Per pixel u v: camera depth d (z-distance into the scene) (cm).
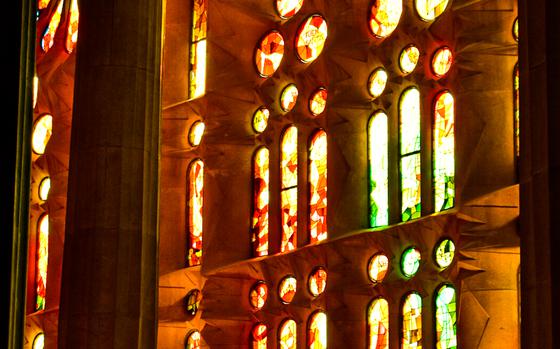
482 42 2325
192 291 3011
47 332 3288
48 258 3372
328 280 2608
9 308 1762
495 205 2256
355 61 2669
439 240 2400
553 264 1546
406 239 2462
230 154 2973
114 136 2325
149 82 2373
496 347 2223
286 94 2894
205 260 2916
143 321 2284
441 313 2381
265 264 2789
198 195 3081
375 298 2561
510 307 2236
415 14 2531
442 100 2466
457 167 2317
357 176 2638
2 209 1762
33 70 1886
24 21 1841
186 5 3231
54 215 3394
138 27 2373
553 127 1573
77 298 2275
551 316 1538
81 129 2348
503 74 2319
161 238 3062
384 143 2619
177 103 3091
